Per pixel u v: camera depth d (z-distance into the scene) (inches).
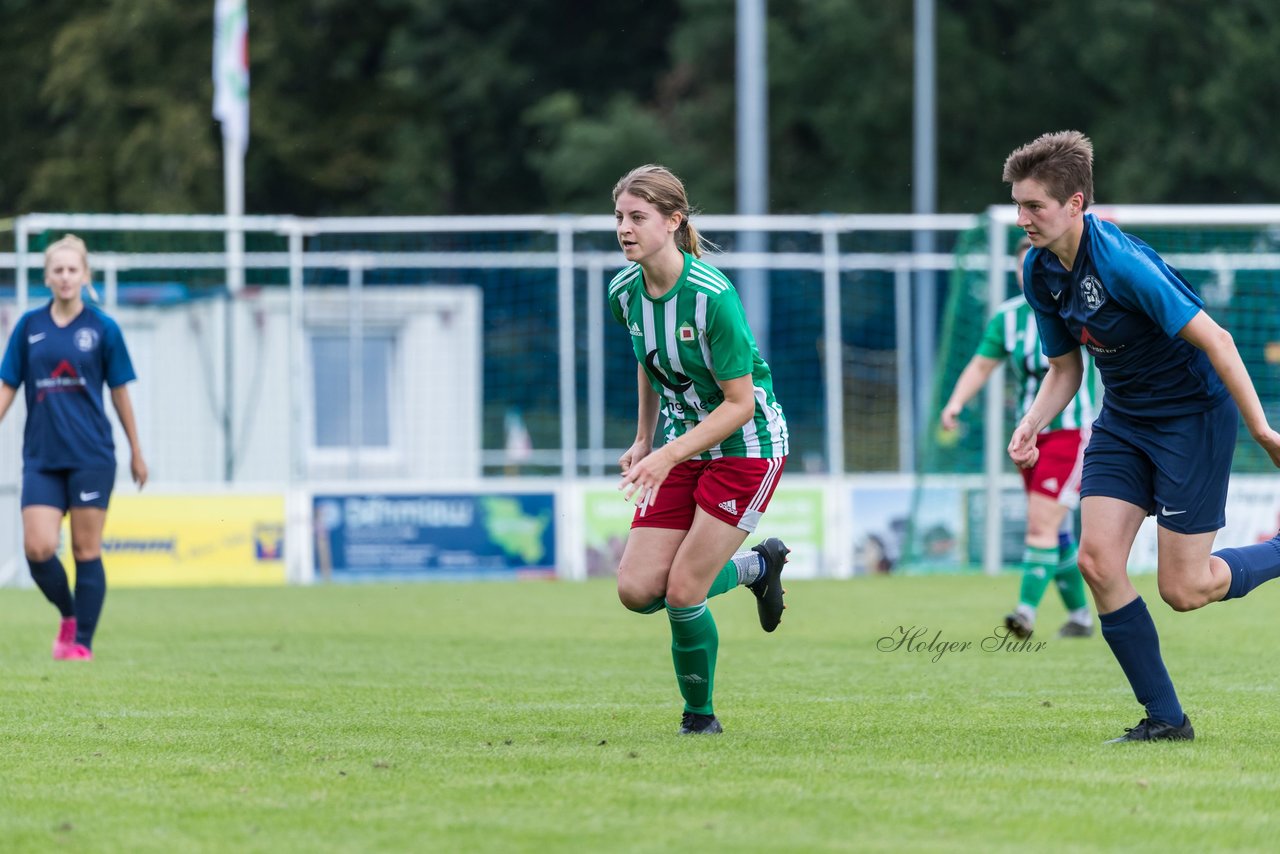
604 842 601.0
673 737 862.5
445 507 2422.5
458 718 952.3
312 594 2139.5
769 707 997.2
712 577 841.5
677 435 861.2
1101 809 659.4
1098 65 4697.3
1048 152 784.3
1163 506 806.5
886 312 4552.2
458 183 5516.7
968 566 2454.5
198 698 1058.7
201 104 4822.8
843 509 2461.9
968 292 2618.1
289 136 5049.2
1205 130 4635.8
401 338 2807.6
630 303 832.3
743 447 831.1
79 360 1312.7
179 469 2600.9
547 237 4894.2
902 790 698.8
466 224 2306.8
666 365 829.8
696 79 5172.2
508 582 2358.5
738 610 1802.4
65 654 1336.1
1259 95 4591.5
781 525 2445.9
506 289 4375.0
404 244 4458.7
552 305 4362.7
